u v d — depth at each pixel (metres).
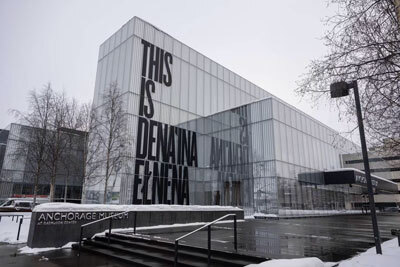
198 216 18.69
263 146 31.73
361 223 22.94
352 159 53.78
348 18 7.96
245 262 7.45
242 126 33.84
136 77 29.20
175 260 7.34
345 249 9.73
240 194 31.80
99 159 25.73
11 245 12.12
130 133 25.92
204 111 35.97
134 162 26.67
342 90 8.24
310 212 35.16
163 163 29.36
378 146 9.38
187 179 31.19
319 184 39.56
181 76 34.09
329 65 8.45
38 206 11.83
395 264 6.65
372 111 8.40
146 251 9.68
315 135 41.44
